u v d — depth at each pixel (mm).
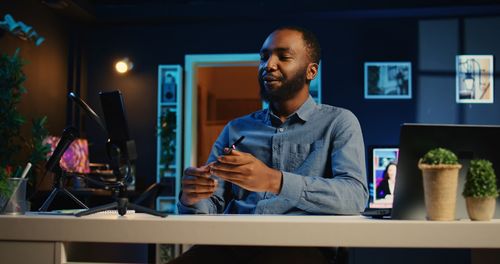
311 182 1377
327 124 1664
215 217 1193
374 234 1046
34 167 3963
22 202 1381
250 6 5340
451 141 1213
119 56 5781
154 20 5602
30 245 1125
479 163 1145
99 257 1282
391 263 2598
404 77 5375
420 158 1194
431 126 1196
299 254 1206
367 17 5418
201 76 6262
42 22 5059
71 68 5648
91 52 5824
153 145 5656
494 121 5266
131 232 1084
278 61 1652
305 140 1667
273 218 1163
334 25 5516
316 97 5395
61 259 1117
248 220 1068
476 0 4988
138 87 5738
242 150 1735
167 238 1073
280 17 5457
